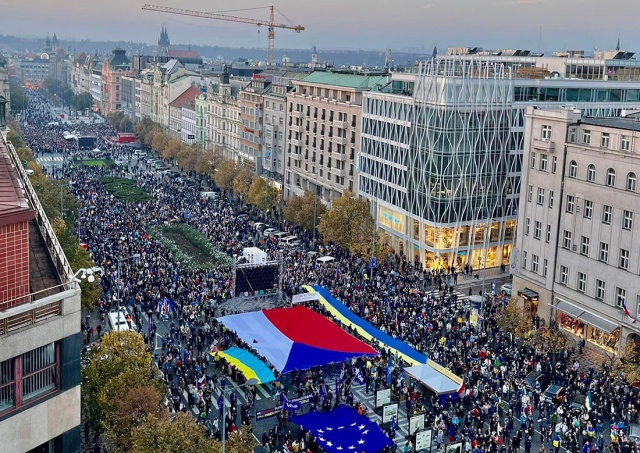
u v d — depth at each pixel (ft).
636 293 250.78
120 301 282.56
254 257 337.93
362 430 180.75
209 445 143.54
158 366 229.86
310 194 423.23
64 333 108.37
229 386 224.12
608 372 234.17
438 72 373.20
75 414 111.86
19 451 104.27
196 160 606.96
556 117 282.56
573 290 279.28
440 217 363.35
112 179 568.82
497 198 376.89
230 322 250.78
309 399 204.74
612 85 401.29
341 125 457.27
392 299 291.58
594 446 188.24
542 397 206.90
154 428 142.41
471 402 207.21
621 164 254.68
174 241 378.32
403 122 384.06
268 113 571.28
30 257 142.20
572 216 277.85
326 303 270.87
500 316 263.49
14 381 103.04
